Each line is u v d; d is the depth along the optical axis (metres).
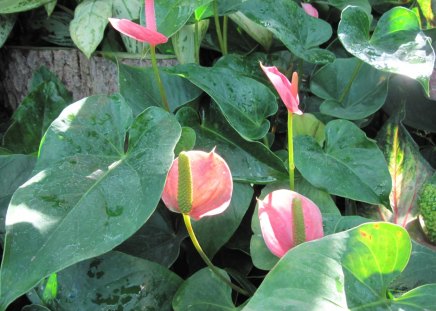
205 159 0.46
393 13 0.67
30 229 0.43
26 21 1.00
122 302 0.53
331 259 0.41
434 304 0.41
